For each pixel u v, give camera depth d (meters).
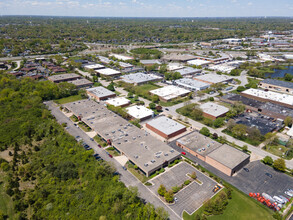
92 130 111.31
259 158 90.62
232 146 97.25
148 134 102.12
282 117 121.19
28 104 134.00
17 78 188.75
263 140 102.06
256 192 73.06
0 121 115.25
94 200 66.75
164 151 89.56
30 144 96.50
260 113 131.12
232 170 78.81
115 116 121.00
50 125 109.75
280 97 146.50
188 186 75.25
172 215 63.88
